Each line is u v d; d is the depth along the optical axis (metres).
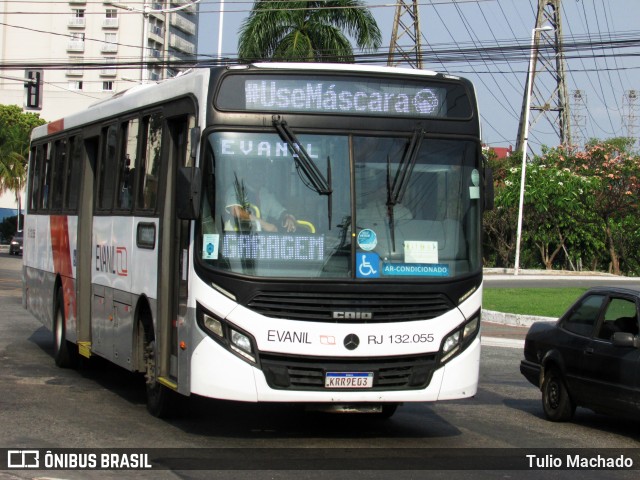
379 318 8.41
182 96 9.33
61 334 13.61
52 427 9.34
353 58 32.84
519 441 9.52
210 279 8.36
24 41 99.88
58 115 96.62
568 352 10.68
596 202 47.91
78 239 12.69
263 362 8.24
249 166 8.57
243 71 8.71
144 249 10.12
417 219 8.72
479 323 8.90
